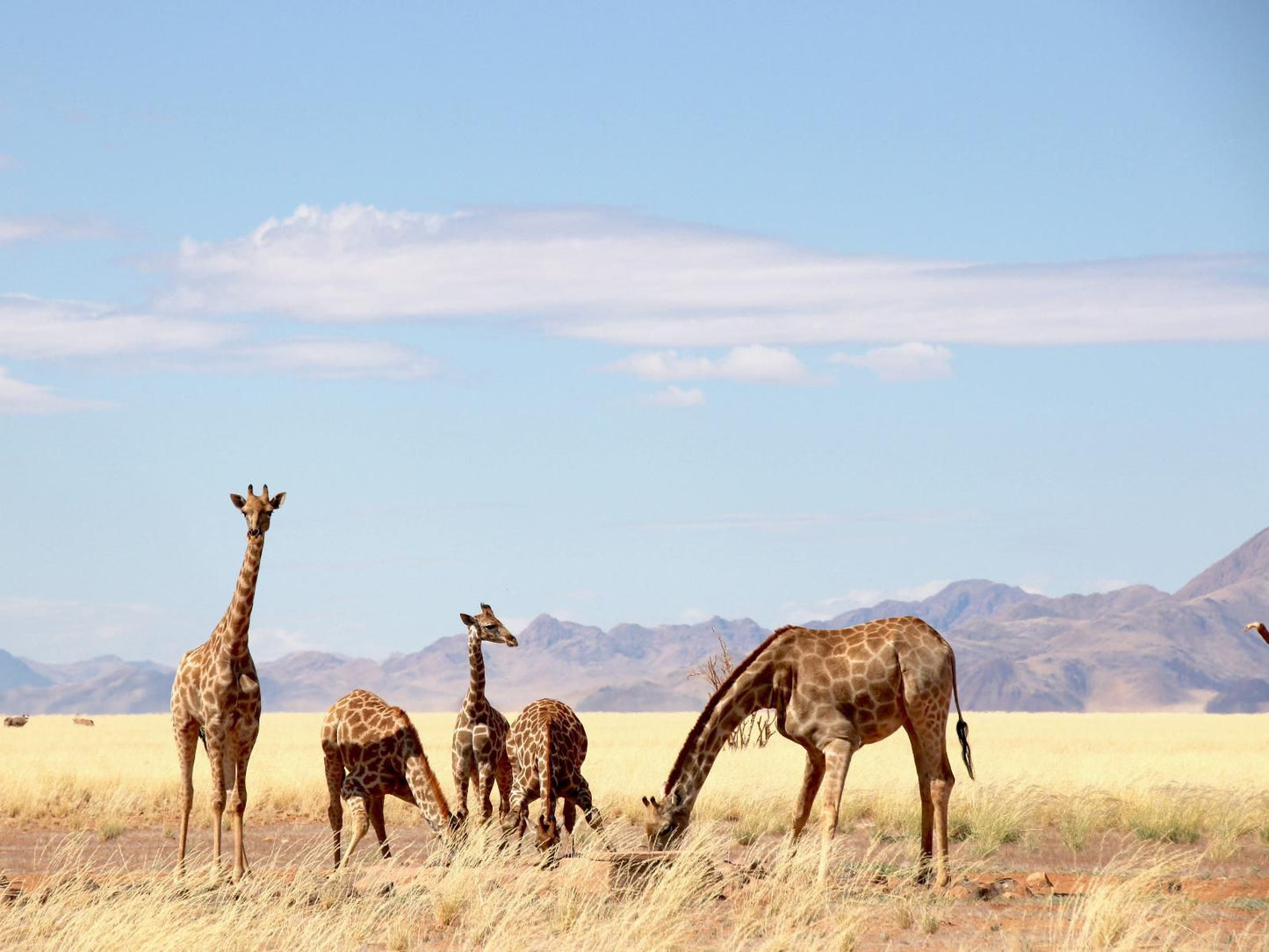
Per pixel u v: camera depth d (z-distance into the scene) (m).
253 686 49.38
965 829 66.25
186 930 35.22
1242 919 40.19
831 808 47.19
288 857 59.06
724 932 38.12
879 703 48.22
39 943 35.53
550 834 50.62
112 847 63.78
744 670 49.47
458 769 61.56
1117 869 50.28
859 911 38.78
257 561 49.75
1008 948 35.72
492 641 62.25
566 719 59.56
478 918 39.31
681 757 49.62
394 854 59.81
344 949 36.78
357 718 56.09
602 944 35.06
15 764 115.69
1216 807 72.12
